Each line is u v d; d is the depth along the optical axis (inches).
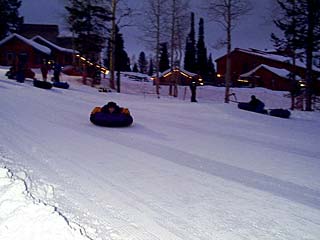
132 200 223.8
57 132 417.4
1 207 191.0
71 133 421.7
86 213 198.7
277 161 363.3
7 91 781.9
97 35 1444.4
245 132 558.3
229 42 1188.5
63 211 197.8
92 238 171.8
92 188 238.8
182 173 292.5
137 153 352.5
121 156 334.6
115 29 1412.4
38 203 196.1
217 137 490.0
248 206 227.1
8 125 422.0
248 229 193.9
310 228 199.6
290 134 575.8
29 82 1096.2
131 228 186.1
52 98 771.4
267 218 210.1
